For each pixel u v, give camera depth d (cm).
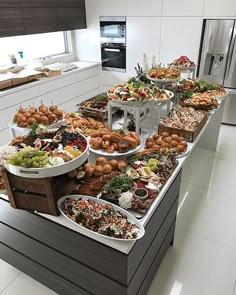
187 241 227
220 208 263
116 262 133
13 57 413
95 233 126
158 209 159
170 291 188
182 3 395
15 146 158
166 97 239
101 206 138
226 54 394
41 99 393
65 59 507
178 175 185
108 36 478
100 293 156
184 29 409
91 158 183
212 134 344
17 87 353
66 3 436
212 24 385
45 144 150
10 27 355
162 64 447
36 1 382
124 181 151
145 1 419
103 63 507
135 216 137
